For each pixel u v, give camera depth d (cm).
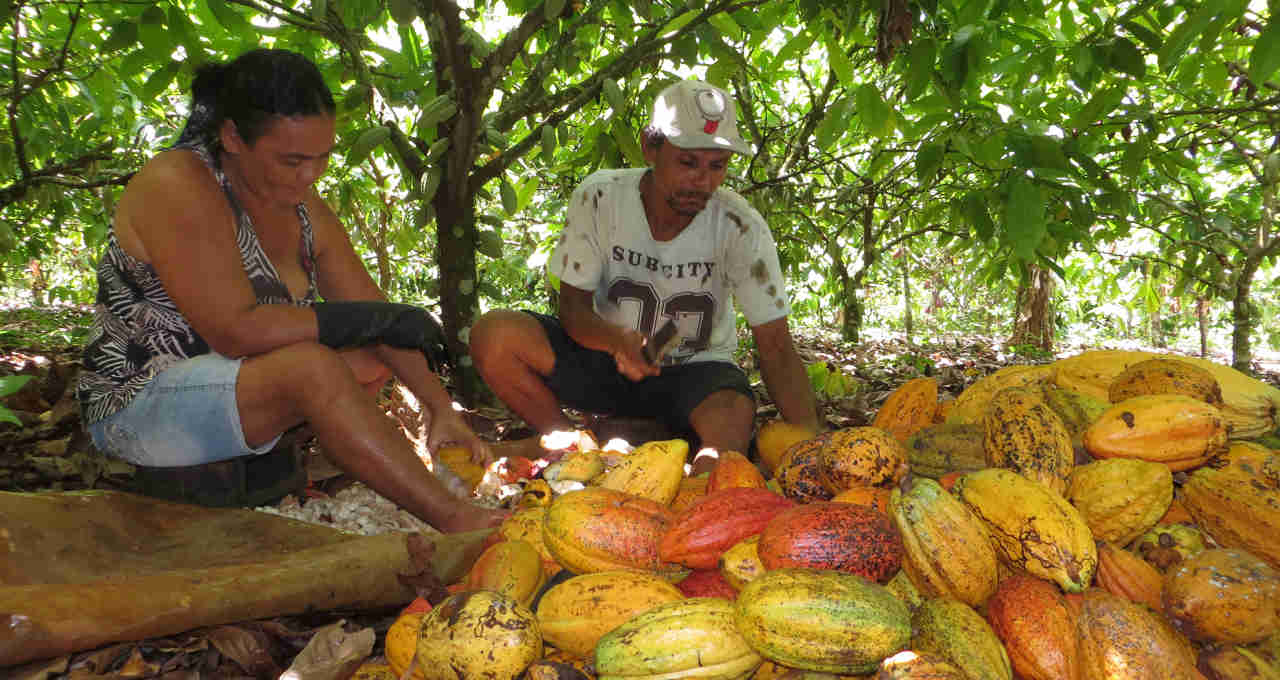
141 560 184
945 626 131
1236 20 250
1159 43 310
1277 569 151
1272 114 435
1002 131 334
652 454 191
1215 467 179
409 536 173
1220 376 204
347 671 149
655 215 302
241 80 193
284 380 201
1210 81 393
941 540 139
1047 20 471
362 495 253
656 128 272
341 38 360
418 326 213
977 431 198
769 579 130
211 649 159
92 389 221
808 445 192
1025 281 452
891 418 238
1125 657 125
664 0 403
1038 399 178
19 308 1130
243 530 200
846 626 123
